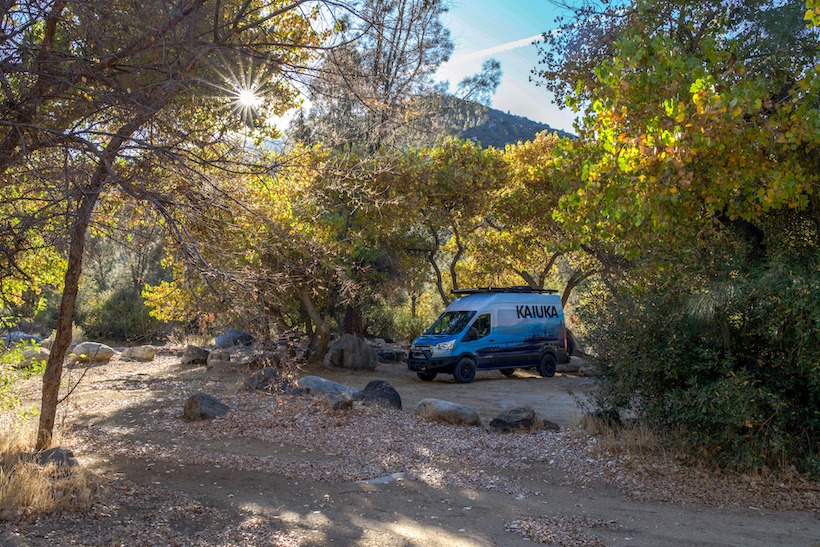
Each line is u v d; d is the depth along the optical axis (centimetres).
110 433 984
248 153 664
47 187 532
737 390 742
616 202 804
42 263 834
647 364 860
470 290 2033
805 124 680
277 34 718
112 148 578
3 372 820
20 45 534
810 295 700
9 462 689
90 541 503
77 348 1906
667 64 772
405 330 3020
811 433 771
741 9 977
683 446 812
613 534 582
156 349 2278
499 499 695
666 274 870
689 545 552
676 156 695
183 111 693
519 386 1772
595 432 964
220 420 1072
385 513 632
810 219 871
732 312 798
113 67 591
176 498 650
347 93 684
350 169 780
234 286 589
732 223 892
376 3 659
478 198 2116
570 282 2506
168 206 608
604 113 834
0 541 479
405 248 2311
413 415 1162
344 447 920
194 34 600
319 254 776
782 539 567
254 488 712
